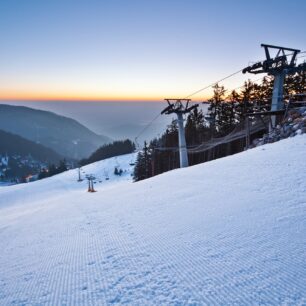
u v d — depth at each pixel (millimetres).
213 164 13914
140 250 4582
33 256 5371
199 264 3707
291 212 5137
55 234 6988
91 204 11008
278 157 10883
